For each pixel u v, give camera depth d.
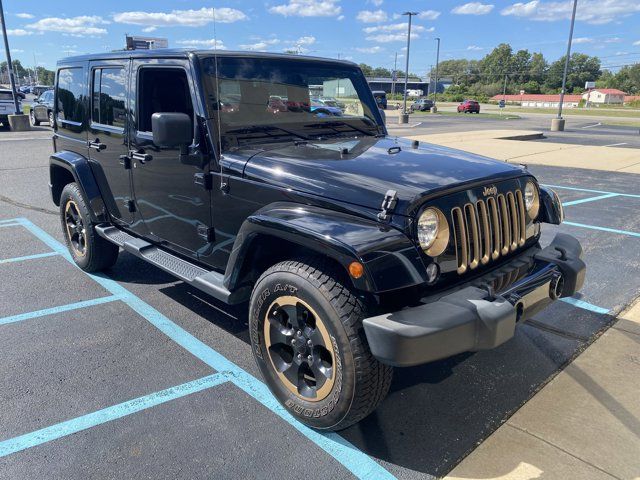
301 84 3.70
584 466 2.51
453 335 2.31
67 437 2.69
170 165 3.55
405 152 3.29
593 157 14.19
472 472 2.47
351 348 2.42
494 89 131.75
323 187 2.70
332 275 2.53
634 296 4.50
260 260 3.05
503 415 2.90
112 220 4.57
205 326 3.96
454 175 2.78
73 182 5.03
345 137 3.78
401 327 2.25
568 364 3.42
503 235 2.95
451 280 2.67
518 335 3.81
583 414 2.91
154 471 2.46
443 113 50.38
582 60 138.38
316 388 2.66
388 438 2.71
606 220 7.07
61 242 6.09
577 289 3.10
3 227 6.70
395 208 2.47
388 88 106.50
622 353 3.56
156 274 5.04
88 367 3.35
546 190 3.43
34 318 4.04
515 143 18.20
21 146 15.73
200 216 3.41
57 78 5.10
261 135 3.38
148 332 3.84
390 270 2.34
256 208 3.00
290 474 2.45
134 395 3.06
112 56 4.07
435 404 3.01
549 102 103.00
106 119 4.25
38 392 3.07
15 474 2.43
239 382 3.21
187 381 3.21
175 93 3.45
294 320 2.71
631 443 2.67
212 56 3.34
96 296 4.48
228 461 2.53
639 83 134.25
